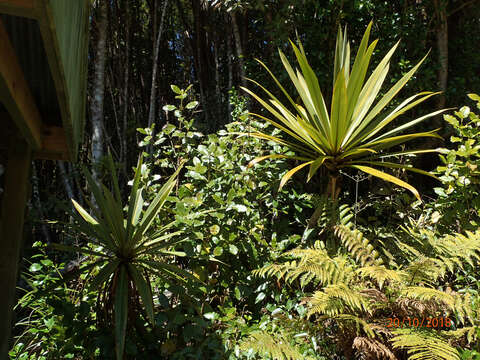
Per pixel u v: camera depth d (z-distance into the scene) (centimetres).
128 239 238
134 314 243
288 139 454
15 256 197
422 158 513
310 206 352
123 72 710
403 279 231
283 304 282
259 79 514
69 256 444
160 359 242
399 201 371
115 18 686
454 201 320
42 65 174
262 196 344
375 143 288
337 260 251
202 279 286
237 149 352
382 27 476
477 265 281
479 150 327
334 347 233
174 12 770
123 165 552
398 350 204
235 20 598
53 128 233
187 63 753
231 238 287
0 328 185
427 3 500
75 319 262
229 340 244
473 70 545
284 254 276
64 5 118
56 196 570
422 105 509
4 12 88
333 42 466
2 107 211
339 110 276
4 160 222
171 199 296
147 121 740
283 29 470
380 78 310
